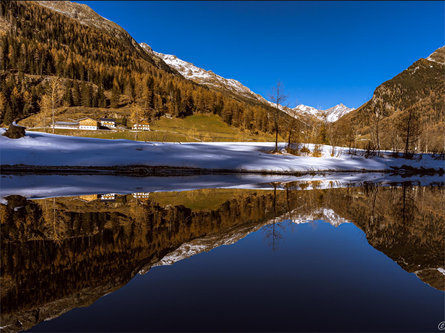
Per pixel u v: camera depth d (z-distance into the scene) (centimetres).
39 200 1240
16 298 394
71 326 323
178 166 3347
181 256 589
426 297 409
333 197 1576
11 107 10781
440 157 5688
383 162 5009
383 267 534
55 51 16638
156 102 14500
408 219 1027
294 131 5903
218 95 16762
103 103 13975
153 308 368
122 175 2808
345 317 346
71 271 497
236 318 342
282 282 460
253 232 805
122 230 784
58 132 9081
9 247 623
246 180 2644
